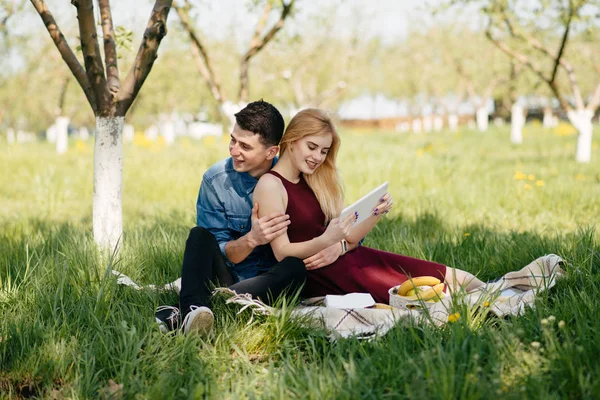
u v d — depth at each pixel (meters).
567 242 5.17
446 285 4.12
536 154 18.38
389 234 5.96
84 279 4.16
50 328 3.41
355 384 2.74
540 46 13.68
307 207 3.95
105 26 5.20
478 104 35.81
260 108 3.80
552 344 2.95
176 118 35.28
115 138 5.14
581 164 14.19
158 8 5.05
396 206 8.05
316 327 3.56
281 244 3.82
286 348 3.24
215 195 3.99
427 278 3.98
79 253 4.64
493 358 2.93
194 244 3.71
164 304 3.98
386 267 4.18
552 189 8.88
